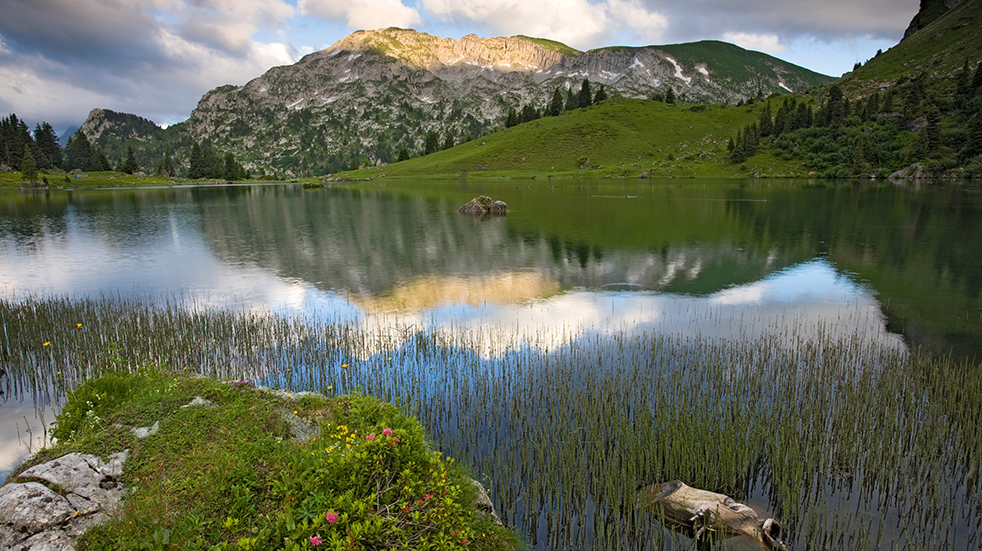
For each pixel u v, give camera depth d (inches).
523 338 690.2
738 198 3154.5
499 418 454.0
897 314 803.4
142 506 248.2
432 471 290.4
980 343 674.8
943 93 6230.3
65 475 266.5
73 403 349.1
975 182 4362.7
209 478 269.7
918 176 4938.5
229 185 7367.1
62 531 237.9
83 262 1285.7
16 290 1008.9
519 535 316.8
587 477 354.3
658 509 334.6
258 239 1667.1
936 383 498.3
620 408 456.1
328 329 721.0
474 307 848.3
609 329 729.0
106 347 620.1
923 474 370.0
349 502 248.2
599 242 1509.6
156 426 319.6
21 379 531.8
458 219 2192.4
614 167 6998.0
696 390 502.9
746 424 414.3
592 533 325.1
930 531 322.3
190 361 594.9
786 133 6727.4
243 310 845.2
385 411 348.2
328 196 4143.7
